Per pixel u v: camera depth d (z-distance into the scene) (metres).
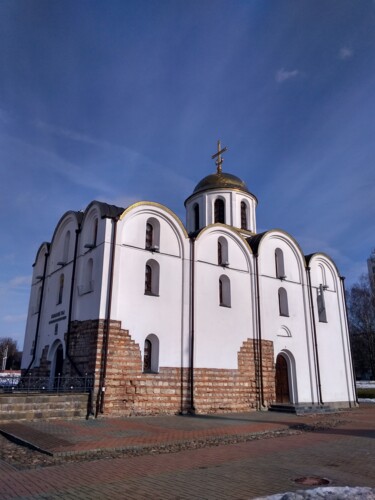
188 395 20.45
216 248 24.12
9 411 15.47
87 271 21.06
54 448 10.62
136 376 19.02
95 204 21.42
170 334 20.72
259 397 23.20
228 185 30.36
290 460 9.74
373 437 13.48
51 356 22.58
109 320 18.70
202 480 7.84
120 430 14.07
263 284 25.72
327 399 26.83
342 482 7.63
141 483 7.63
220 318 22.95
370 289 54.38
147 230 21.91
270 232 27.09
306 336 27.06
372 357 51.75
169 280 21.47
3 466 9.10
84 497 6.76
